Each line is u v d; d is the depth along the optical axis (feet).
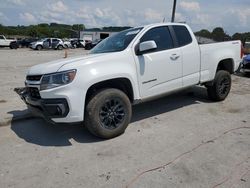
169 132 16.11
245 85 30.37
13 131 17.08
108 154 13.50
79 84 13.89
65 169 12.21
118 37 18.04
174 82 18.12
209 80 20.76
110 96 14.73
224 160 12.55
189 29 19.42
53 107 13.89
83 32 201.05
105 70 14.66
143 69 16.33
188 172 11.61
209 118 18.48
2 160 13.19
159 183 10.86
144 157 13.07
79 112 14.03
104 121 14.94
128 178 11.31
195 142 14.61
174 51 17.90
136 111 20.34
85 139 15.42
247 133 15.75
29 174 11.86
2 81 32.55
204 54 19.89
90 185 10.91
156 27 17.65
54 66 14.38
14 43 128.06
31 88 15.20
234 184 10.68
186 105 21.57
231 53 22.07
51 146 14.67
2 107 21.16
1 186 10.99
